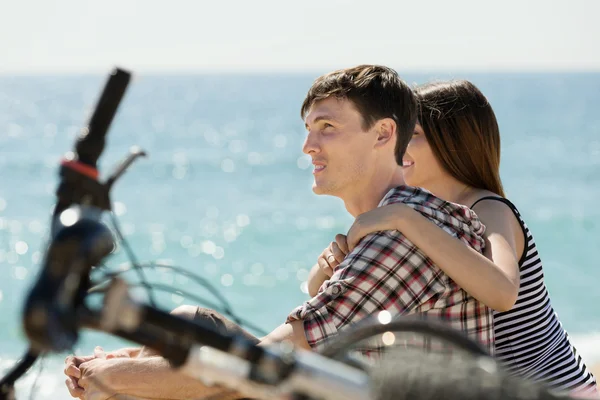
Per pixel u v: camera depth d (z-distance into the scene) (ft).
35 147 142.61
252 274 53.67
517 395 4.81
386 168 10.07
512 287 9.75
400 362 5.05
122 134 178.29
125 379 9.27
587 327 38.63
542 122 196.34
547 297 11.90
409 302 9.22
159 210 78.33
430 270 9.36
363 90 9.84
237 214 76.23
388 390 4.88
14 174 104.83
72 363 10.32
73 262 4.26
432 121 12.59
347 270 9.26
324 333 8.95
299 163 118.83
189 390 9.02
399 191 9.95
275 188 93.81
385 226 9.34
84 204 4.84
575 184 93.25
